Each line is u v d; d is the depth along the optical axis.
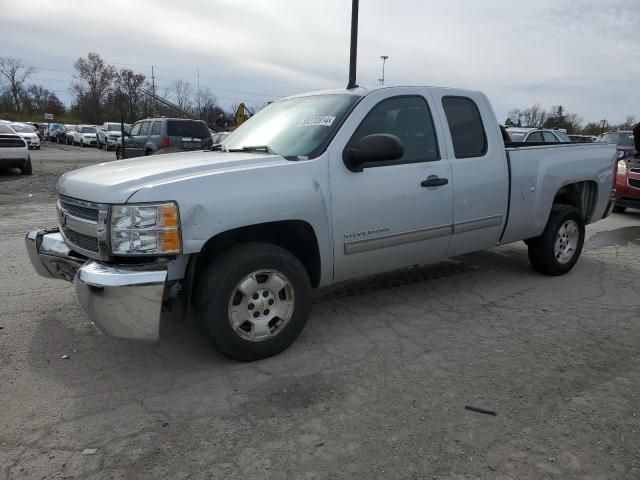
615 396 3.26
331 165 3.84
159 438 2.80
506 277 5.81
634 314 4.69
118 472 2.53
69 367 3.57
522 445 2.75
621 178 10.23
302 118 4.33
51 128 49.56
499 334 4.21
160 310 3.20
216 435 2.83
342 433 2.85
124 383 3.38
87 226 3.35
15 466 2.55
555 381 3.44
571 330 4.30
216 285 3.39
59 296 4.91
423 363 3.69
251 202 3.42
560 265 5.81
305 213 3.68
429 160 4.43
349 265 4.08
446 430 2.88
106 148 34.69
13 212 9.81
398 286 5.44
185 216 3.19
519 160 5.13
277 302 3.69
